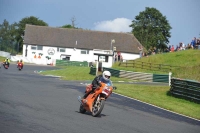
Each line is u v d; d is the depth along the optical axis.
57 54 91.19
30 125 10.09
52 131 9.53
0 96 16.70
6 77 31.30
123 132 10.62
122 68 52.09
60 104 16.03
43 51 91.06
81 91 23.73
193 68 44.03
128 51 90.75
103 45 91.75
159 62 56.16
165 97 25.16
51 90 22.69
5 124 9.91
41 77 36.75
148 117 15.16
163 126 13.03
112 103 18.86
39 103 15.56
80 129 10.24
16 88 21.75
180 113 18.19
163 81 41.31
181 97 24.91
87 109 13.43
